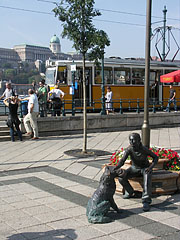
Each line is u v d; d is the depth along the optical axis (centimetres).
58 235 471
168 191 662
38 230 489
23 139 1412
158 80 2583
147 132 750
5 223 517
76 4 1059
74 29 1081
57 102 1695
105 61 2323
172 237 465
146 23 756
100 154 1098
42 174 851
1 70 14312
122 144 1324
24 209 583
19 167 924
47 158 1044
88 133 1639
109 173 543
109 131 1717
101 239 457
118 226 505
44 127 1504
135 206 601
